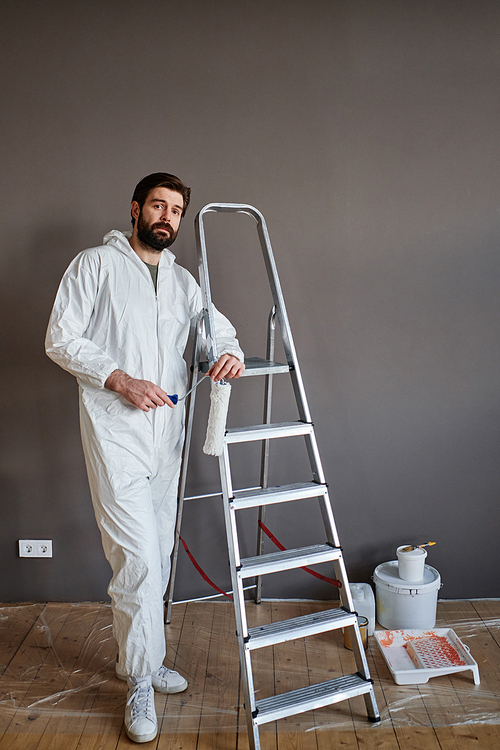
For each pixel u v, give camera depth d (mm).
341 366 2516
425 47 2389
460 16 2375
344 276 2471
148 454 1941
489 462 2562
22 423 2500
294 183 2428
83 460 2514
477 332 2502
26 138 2381
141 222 1942
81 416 1929
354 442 2551
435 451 2559
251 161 2414
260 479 2555
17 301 2445
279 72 2391
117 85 2373
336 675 2100
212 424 1825
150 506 1932
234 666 2156
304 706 1741
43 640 2312
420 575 2369
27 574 2580
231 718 1891
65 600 2590
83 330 1906
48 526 2547
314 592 2604
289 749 1757
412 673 2035
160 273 2035
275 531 2590
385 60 2393
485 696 1975
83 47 2359
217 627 2408
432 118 2410
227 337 2150
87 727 1856
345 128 2410
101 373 1804
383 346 2508
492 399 2533
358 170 2428
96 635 2344
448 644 2201
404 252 2465
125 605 1872
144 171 2398
